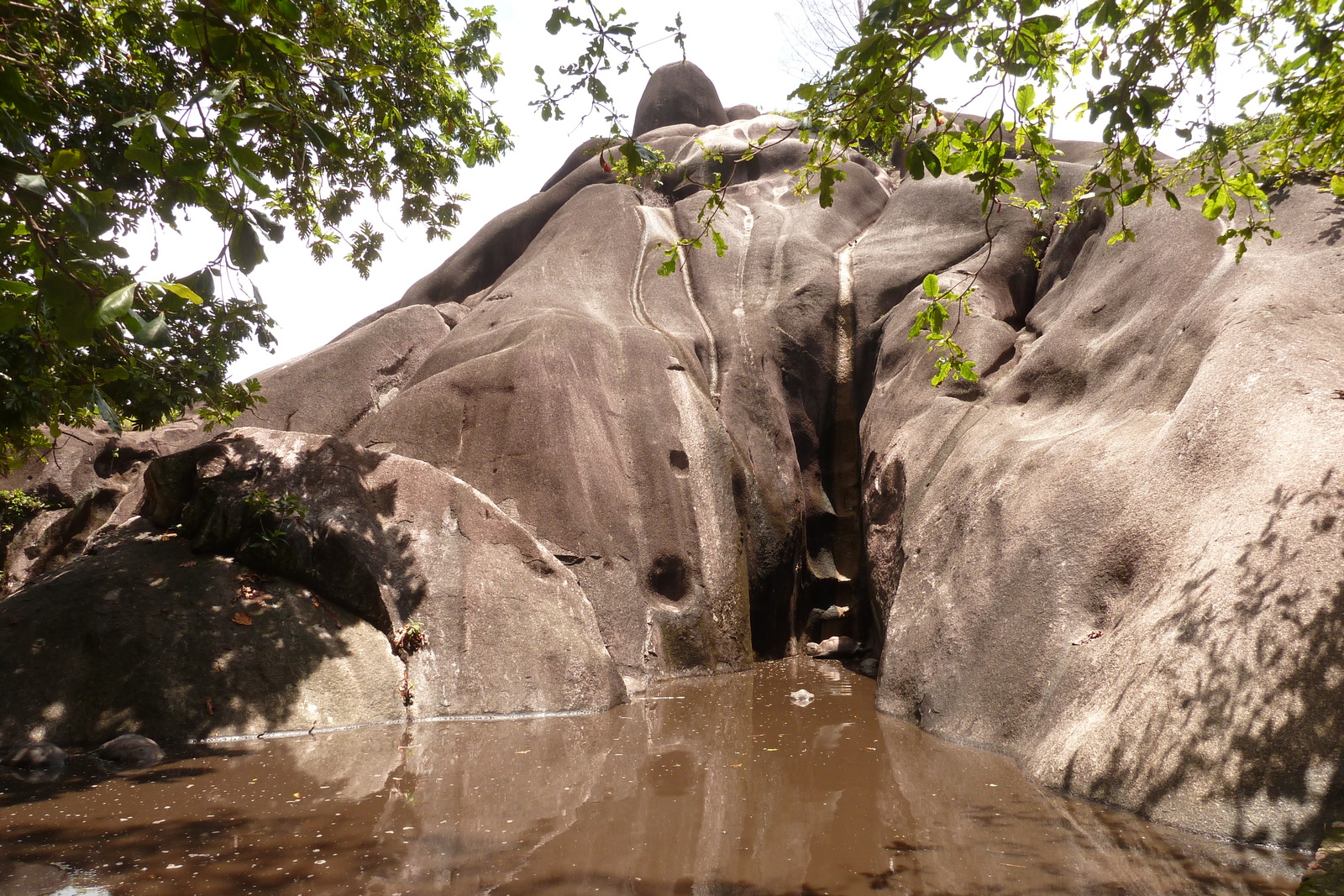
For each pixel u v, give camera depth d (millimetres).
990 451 11109
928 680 9391
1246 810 5461
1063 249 15625
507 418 13625
